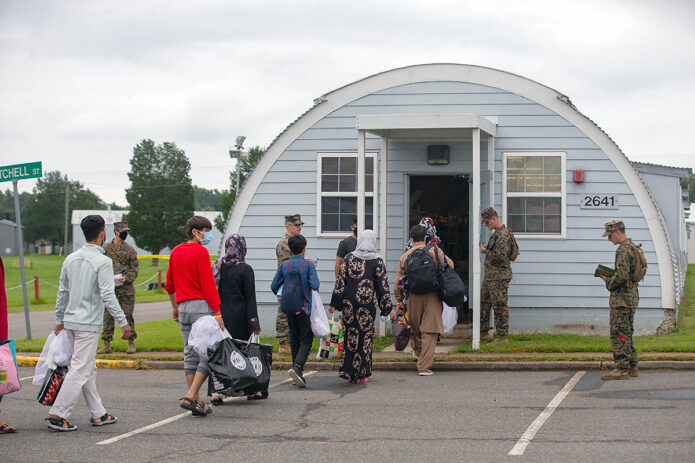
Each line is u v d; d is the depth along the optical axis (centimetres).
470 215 1223
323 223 1254
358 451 573
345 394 817
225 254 781
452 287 909
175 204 8506
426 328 929
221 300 773
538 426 638
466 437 607
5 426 657
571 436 599
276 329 1155
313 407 750
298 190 1259
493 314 1145
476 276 1030
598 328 1170
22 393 877
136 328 1480
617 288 852
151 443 614
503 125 1202
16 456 577
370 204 1246
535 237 1188
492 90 1207
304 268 860
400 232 1228
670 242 1231
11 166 1275
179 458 566
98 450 594
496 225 1090
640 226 1166
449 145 1223
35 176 1248
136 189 8412
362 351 878
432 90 1222
